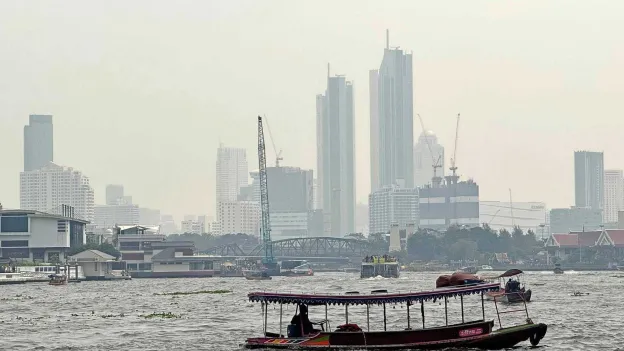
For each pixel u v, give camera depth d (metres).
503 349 121.06
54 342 144.62
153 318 186.12
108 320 183.25
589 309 199.88
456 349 117.88
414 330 118.06
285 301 122.69
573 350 124.94
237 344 138.00
